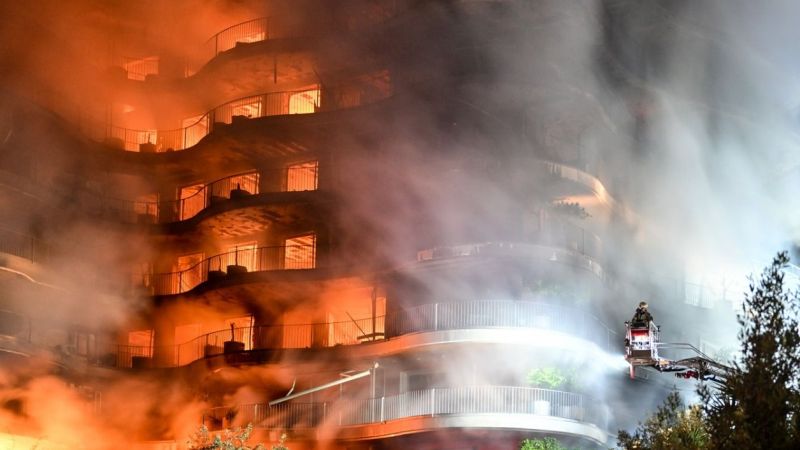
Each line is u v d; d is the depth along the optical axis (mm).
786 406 24859
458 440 45812
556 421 44188
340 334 52656
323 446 48938
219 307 55594
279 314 54781
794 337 25375
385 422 46594
